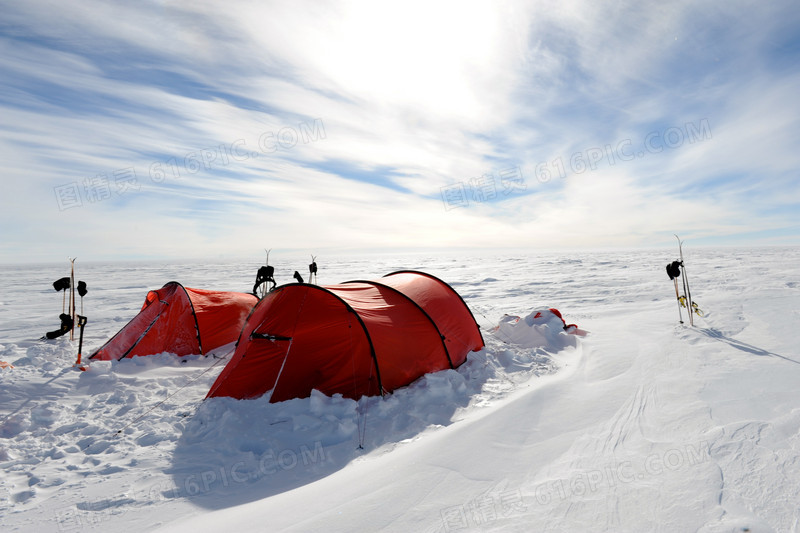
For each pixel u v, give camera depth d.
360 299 6.32
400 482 3.15
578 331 8.53
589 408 4.43
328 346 5.69
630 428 3.87
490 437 3.85
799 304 10.13
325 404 5.04
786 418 3.71
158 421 4.89
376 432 4.46
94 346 8.52
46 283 36.53
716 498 2.63
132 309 16.39
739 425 3.64
